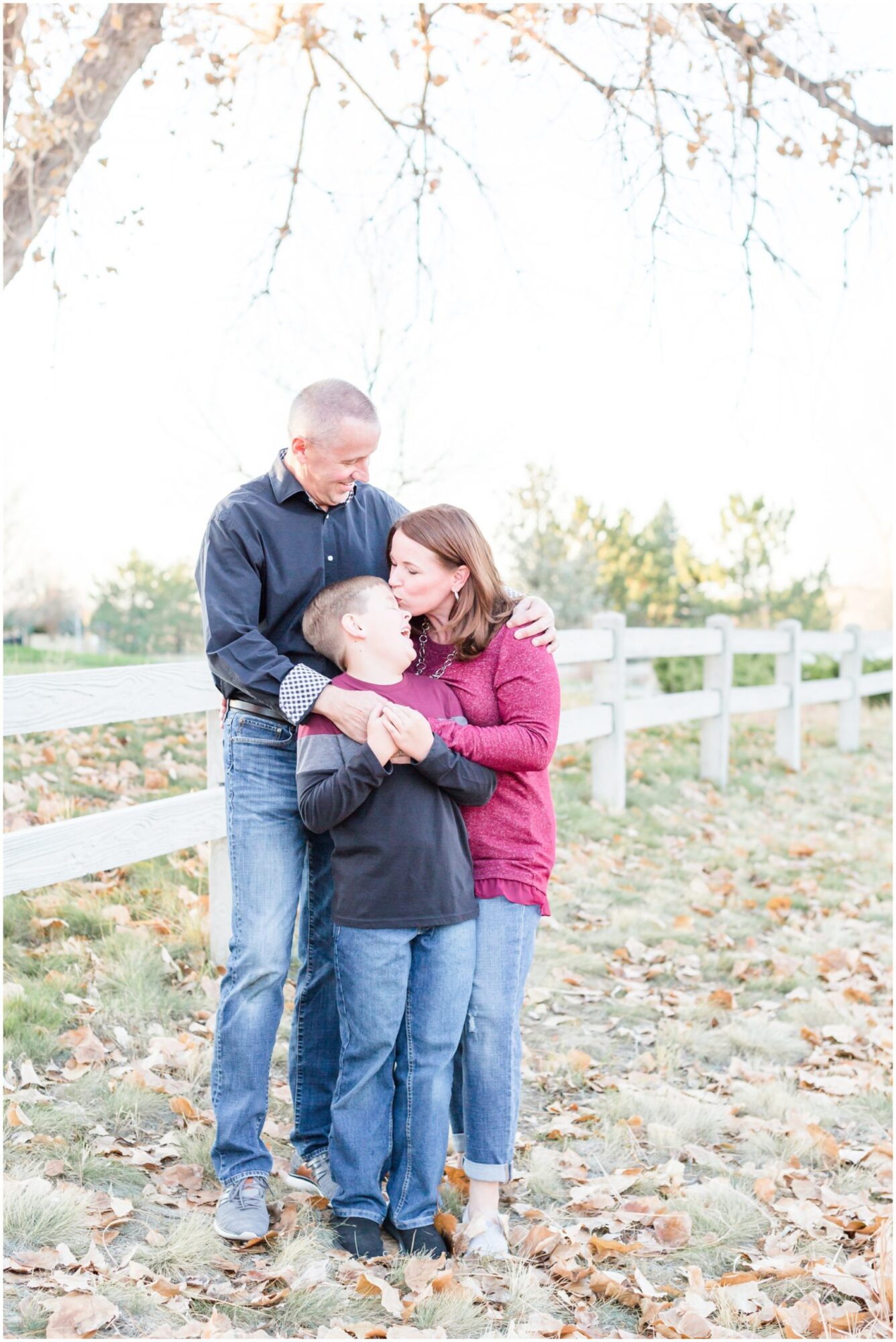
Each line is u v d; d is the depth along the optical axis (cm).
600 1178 290
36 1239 232
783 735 950
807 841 712
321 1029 273
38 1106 285
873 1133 338
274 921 253
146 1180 263
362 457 251
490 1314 229
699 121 534
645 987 445
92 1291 216
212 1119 293
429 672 263
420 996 247
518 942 254
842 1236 272
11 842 303
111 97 491
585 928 502
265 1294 229
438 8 543
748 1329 233
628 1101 335
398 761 238
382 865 237
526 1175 290
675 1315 232
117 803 516
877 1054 398
